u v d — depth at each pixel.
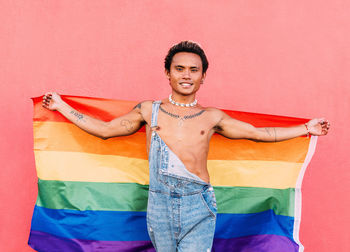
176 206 2.08
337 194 3.00
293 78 3.06
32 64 2.90
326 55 3.10
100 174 2.54
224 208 2.67
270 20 3.09
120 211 2.53
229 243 2.64
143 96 2.95
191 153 2.15
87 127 2.27
